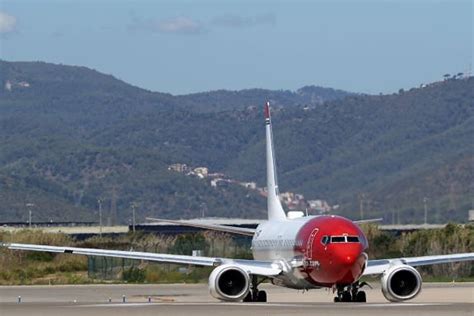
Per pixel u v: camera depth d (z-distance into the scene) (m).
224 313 113.31
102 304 143.00
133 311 118.94
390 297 145.38
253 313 112.75
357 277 149.62
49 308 128.12
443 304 132.50
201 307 127.44
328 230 150.12
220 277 148.75
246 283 150.38
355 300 155.25
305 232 154.75
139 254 153.75
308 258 152.12
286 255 160.00
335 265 147.88
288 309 119.69
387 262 151.38
